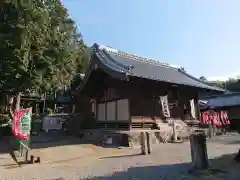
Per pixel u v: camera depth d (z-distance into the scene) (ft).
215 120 94.27
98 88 76.13
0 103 78.13
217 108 136.77
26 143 44.88
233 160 32.96
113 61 66.13
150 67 78.43
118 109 66.39
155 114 67.51
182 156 41.29
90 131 67.87
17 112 44.88
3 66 46.06
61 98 108.88
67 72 63.77
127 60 76.02
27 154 41.45
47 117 90.79
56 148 50.37
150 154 45.21
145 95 65.98
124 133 57.62
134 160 39.47
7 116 77.66
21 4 45.37
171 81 65.62
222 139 70.18
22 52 45.70
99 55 69.00
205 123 87.10
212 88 81.00
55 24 57.16
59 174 30.94
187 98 78.48
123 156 44.42
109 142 58.80
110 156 45.06
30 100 110.22
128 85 63.36
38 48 49.98
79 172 31.58
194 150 28.84
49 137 69.97
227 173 26.07
